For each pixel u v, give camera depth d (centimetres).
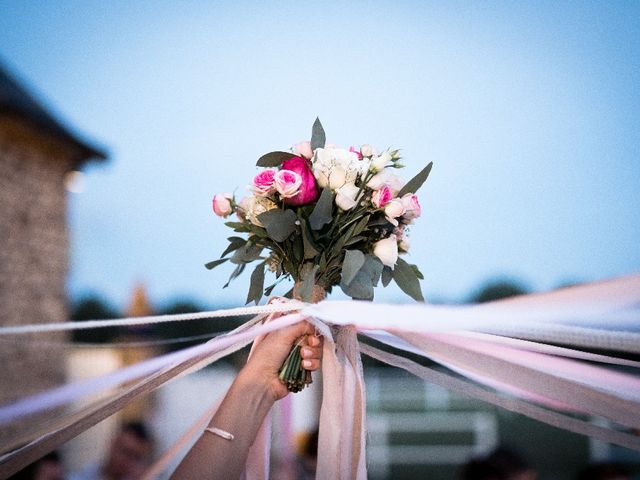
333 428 156
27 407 96
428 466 856
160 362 122
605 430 150
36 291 1246
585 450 783
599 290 102
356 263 160
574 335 105
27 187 1247
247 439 137
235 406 140
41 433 135
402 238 178
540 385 146
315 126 180
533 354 145
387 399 1009
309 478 244
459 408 945
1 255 1142
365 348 169
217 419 138
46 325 108
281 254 173
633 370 140
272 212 165
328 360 158
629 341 103
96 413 142
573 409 149
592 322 102
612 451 531
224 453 133
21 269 1201
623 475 326
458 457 861
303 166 167
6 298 1142
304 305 146
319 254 168
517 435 849
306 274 167
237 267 177
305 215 170
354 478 156
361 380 159
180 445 176
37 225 1273
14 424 132
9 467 136
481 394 157
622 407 138
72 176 1438
